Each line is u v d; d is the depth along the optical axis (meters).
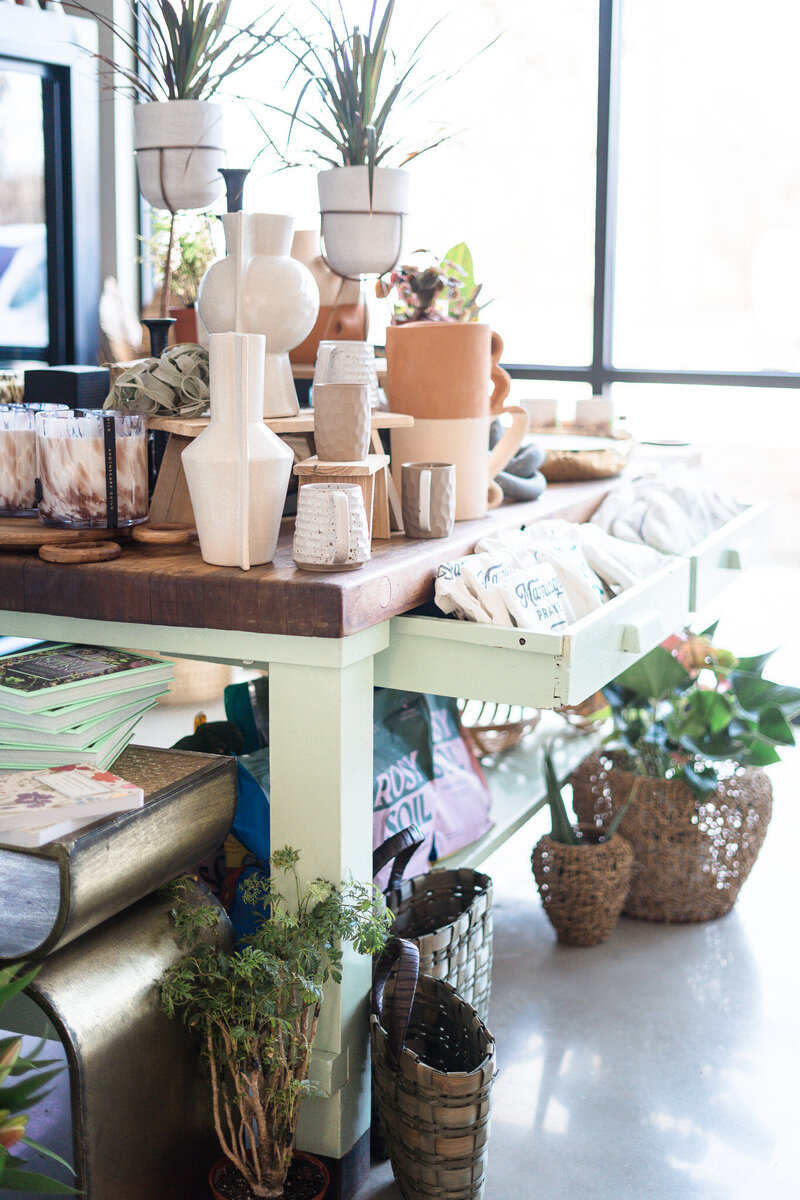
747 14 7.60
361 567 1.64
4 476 1.86
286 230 1.83
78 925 1.34
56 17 2.79
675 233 7.96
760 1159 1.82
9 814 1.32
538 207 8.11
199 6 2.05
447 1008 1.74
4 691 1.49
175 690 3.06
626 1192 1.73
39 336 2.96
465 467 2.12
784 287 7.81
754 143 7.72
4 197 2.77
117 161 3.26
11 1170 1.24
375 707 2.24
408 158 2.16
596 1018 2.23
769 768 3.65
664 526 2.46
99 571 1.63
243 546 1.60
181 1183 1.53
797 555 6.36
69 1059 1.31
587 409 3.03
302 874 1.64
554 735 3.17
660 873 2.60
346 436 1.71
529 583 1.78
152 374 1.85
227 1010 1.47
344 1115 1.67
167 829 1.49
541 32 7.93
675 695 2.70
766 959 2.47
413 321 2.29
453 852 2.30
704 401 5.45
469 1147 1.56
